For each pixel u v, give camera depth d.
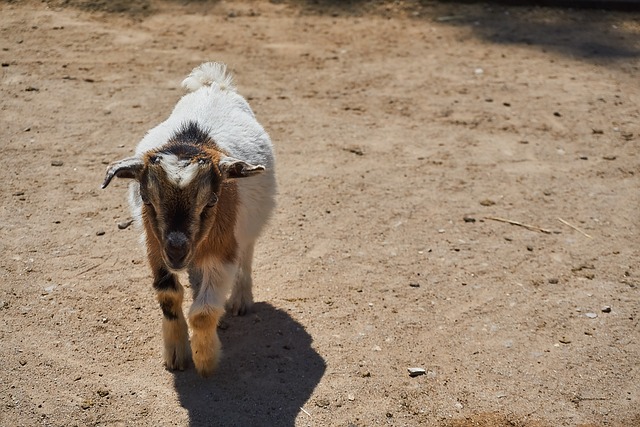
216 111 1.94
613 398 1.84
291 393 1.80
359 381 1.83
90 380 1.80
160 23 3.65
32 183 2.35
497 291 2.10
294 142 2.64
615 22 3.96
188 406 1.76
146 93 2.89
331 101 2.96
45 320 1.92
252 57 3.32
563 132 2.81
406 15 3.94
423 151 2.64
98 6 3.75
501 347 1.94
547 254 2.23
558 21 3.95
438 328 1.98
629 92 3.18
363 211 2.35
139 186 1.72
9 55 3.15
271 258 2.15
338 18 3.87
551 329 2.00
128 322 1.94
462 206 2.39
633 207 2.43
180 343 1.83
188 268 1.79
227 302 2.00
